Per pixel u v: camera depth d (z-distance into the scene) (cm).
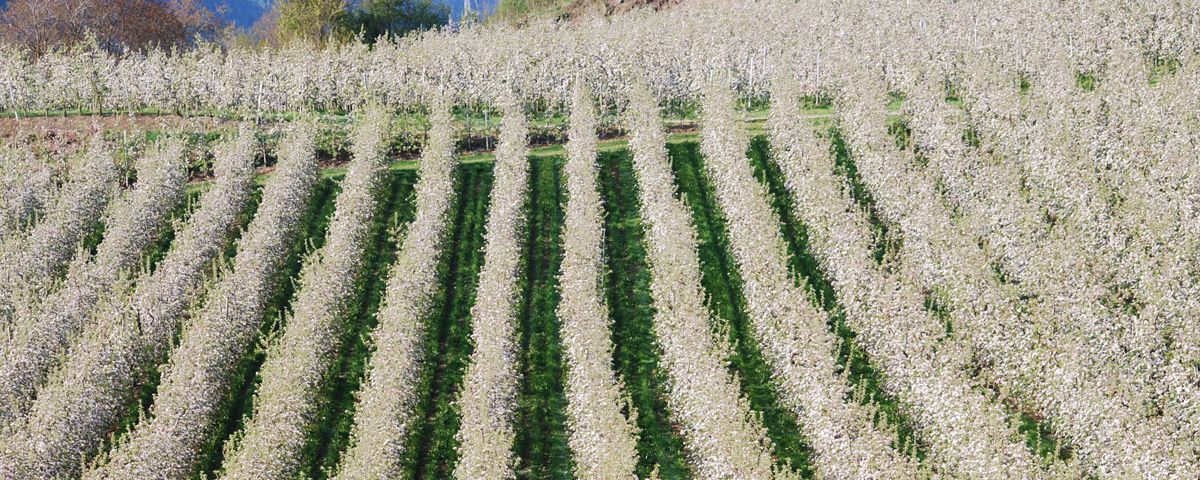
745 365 4656
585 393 4244
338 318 4916
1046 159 5712
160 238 5912
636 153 6481
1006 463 3712
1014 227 5122
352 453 4156
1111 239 5000
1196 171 5322
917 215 5291
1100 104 6394
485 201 6284
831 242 5206
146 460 4062
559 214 6128
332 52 8056
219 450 4372
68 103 7462
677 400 4344
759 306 4762
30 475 4075
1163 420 3794
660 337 4753
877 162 5900
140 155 6719
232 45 11250
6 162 6328
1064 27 7769
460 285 5425
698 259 5300
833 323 4897
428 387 4644
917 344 4297
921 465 3941
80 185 6084
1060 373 4084
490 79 7406
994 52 7612
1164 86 6322
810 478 4022
